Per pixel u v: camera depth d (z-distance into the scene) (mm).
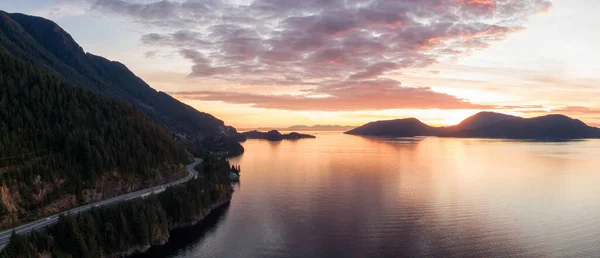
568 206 173625
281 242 124562
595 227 140875
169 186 148625
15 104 133500
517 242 124812
